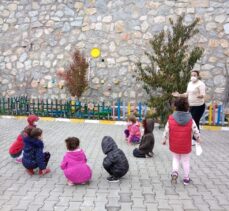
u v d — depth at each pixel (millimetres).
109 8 13242
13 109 13234
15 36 14297
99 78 13430
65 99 13773
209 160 7242
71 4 13594
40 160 5961
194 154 7742
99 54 13383
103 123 11953
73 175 5461
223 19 12469
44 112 12969
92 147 8266
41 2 13891
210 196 5125
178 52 10664
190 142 5598
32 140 5922
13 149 6773
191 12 12648
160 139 9344
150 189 5422
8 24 14344
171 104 10727
